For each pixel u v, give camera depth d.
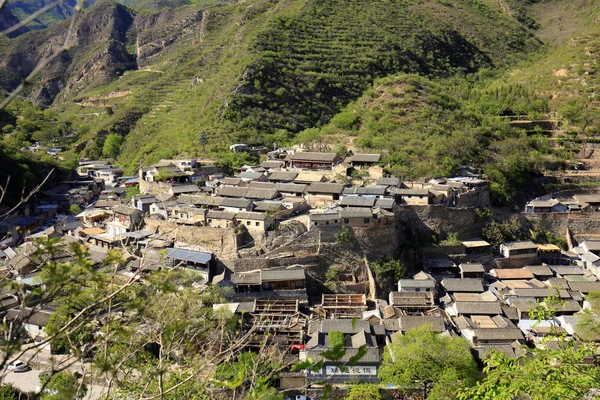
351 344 53.88
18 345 10.98
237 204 75.38
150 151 120.81
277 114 121.19
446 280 69.25
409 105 115.31
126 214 78.56
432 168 90.50
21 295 13.12
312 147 101.88
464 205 81.69
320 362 11.73
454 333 58.28
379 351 53.53
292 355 53.72
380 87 124.00
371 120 111.81
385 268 69.50
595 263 74.06
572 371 18.44
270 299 64.31
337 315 62.31
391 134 104.12
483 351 53.88
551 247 79.44
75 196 99.38
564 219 84.38
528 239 82.19
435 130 104.94
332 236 70.81
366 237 70.75
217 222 72.69
